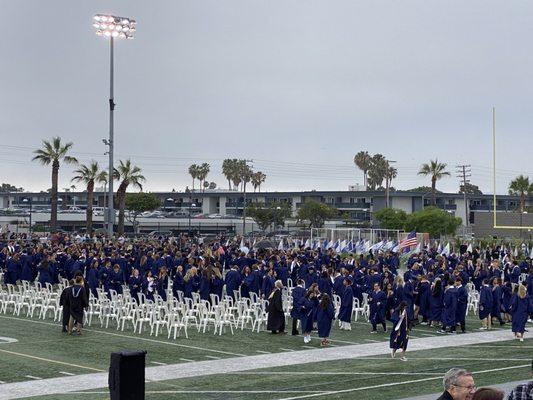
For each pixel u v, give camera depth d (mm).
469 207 130750
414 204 117125
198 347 24531
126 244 50750
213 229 107500
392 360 22438
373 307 28781
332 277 34000
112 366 11742
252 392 17578
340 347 24953
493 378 18906
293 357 22922
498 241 70438
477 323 32156
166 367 21109
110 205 48906
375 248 54812
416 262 37250
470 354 23672
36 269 40844
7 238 62469
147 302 27688
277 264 36406
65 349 23938
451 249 59156
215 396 17172
